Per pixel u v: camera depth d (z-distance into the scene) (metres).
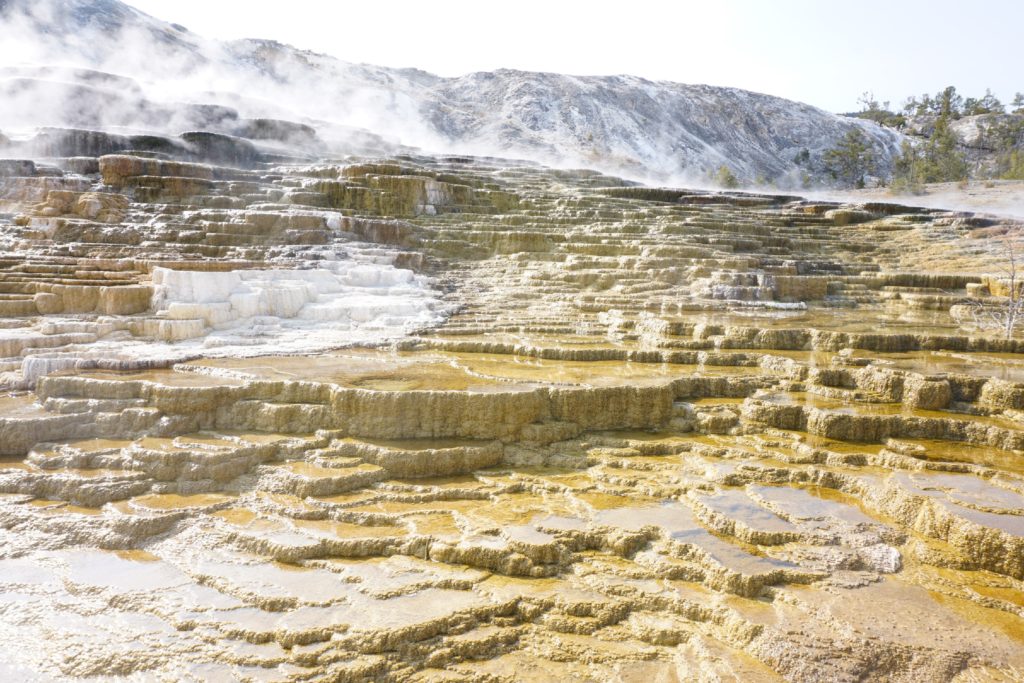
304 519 6.80
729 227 21.89
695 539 6.25
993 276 16.77
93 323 11.33
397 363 10.49
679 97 118.12
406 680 4.86
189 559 6.23
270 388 8.81
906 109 134.88
